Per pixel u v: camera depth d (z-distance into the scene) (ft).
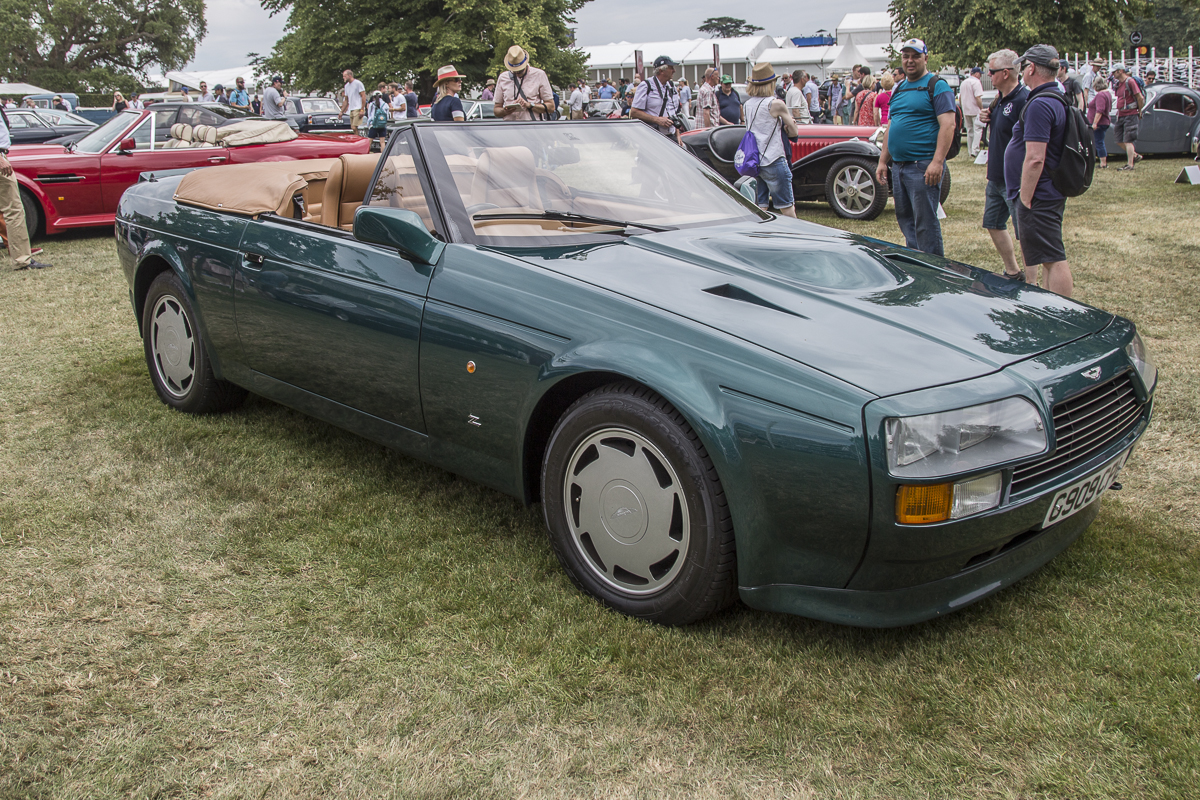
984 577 6.81
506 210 9.16
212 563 8.45
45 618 7.48
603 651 6.99
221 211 11.34
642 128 11.35
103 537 8.98
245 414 12.65
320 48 110.83
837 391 6.17
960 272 8.83
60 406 12.98
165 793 5.52
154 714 6.25
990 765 5.72
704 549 6.76
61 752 5.85
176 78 134.51
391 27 109.09
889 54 108.78
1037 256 16.61
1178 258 21.66
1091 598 7.70
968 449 6.12
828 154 31.45
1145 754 5.77
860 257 8.47
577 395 7.88
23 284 21.61
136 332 17.20
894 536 6.08
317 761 5.80
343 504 9.75
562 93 117.29
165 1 227.61
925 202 20.29
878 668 6.75
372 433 9.58
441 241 8.70
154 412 12.72
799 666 6.78
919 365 6.43
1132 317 16.80
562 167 9.98
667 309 7.17
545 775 5.67
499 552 8.66
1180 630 7.19
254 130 31.53
